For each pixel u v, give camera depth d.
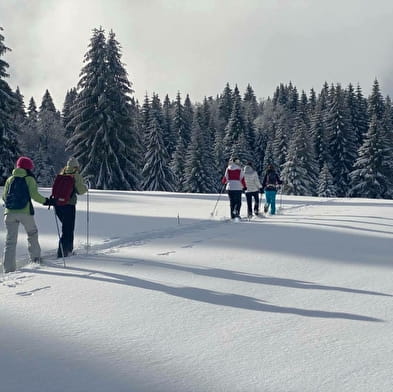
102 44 36.88
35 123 66.25
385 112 72.06
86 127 37.19
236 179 12.52
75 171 7.94
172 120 83.38
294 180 55.72
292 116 103.31
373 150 52.28
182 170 63.66
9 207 6.88
